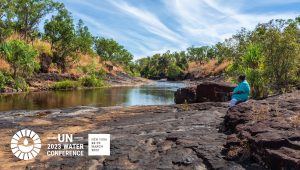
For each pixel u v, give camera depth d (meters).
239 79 12.38
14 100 26.09
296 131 7.07
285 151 6.35
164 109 15.86
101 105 24.02
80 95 33.69
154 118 12.69
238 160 6.87
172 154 7.44
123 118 13.66
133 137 9.27
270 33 18.22
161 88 53.94
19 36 54.88
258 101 10.33
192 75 109.69
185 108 15.25
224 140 8.22
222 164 6.67
